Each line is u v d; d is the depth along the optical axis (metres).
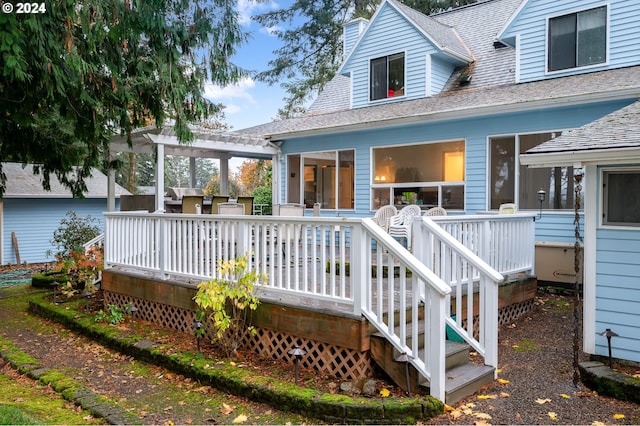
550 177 8.00
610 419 3.44
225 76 6.06
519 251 6.55
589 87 7.39
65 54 4.72
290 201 12.21
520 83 9.27
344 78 14.14
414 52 10.72
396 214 8.55
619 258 4.24
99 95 5.68
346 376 4.19
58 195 15.18
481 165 8.80
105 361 5.27
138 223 6.60
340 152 11.17
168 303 6.02
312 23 19.69
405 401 3.51
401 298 3.86
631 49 8.00
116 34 4.95
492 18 12.04
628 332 4.20
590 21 8.45
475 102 8.70
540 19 8.99
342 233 4.20
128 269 6.88
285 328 4.63
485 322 4.29
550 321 6.17
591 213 4.39
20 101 5.30
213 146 10.72
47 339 6.32
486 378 4.09
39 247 15.27
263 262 4.89
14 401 4.04
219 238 5.34
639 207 4.15
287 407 3.72
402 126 9.95
